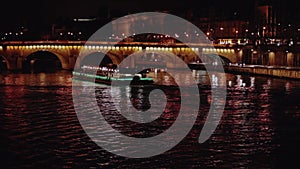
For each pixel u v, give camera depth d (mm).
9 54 182125
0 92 102312
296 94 102938
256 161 48844
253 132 61625
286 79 142500
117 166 47156
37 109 78688
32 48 185500
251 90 111000
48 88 112125
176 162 48438
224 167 46844
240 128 64312
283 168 46812
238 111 78875
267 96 99312
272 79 143000
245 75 162375
